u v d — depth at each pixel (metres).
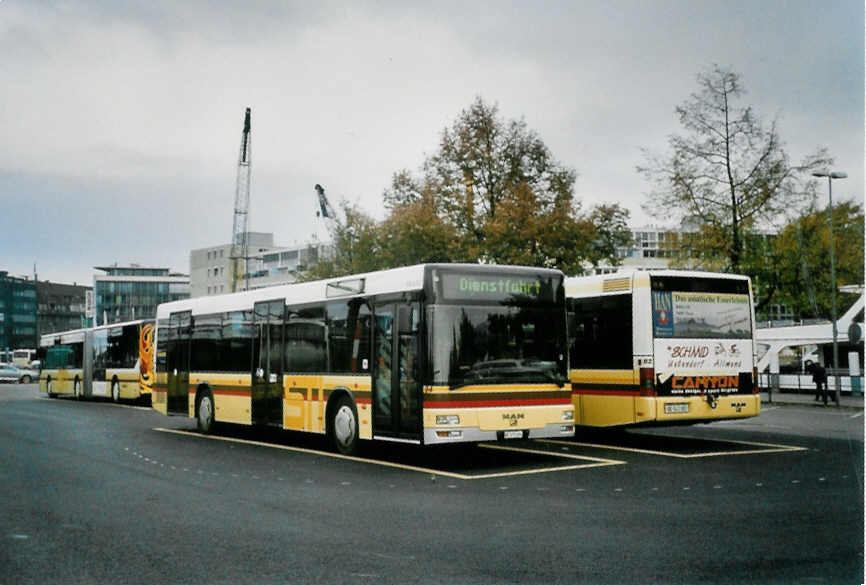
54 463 14.30
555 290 14.16
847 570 6.91
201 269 155.38
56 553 7.67
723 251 33.69
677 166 33.84
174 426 22.75
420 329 13.25
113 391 36.78
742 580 6.62
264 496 10.73
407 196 40.12
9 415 27.95
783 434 19.55
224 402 19.33
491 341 13.46
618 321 16.03
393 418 13.87
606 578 6.71
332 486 11.57
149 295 171.88
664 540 8.04
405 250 37.78
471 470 13.16
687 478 12.07
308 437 19.20
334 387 15.50
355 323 15.02
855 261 40.28
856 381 39.34
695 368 15.80
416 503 10.16
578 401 16.78
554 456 15.01
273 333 17.59
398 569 7.02
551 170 39.75
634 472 12.75
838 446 16.55
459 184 39.44
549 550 7.66
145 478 12.41
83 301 192.62
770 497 10.39
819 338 41.84
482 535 8.32
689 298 15.91
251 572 6.96
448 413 12.95
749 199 33.12
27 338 174.62
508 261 36.75
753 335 16.47
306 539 8.17
